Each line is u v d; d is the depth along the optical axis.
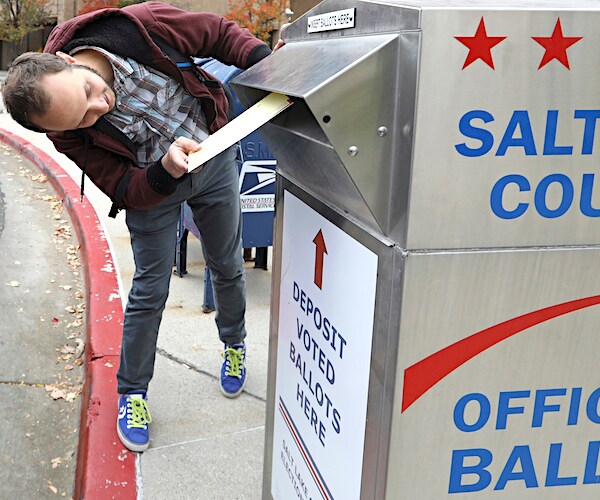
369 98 1.07
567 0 1.12
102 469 2.33
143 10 1.98
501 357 1.15
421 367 1.12
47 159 8.20
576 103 1.05
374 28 1.15
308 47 1.43
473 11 1.00
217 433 2.60
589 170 1.08
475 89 1.02
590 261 1.12
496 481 1.22
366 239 1.20
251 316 3.71
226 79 3.20
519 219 1.09
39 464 2.62
